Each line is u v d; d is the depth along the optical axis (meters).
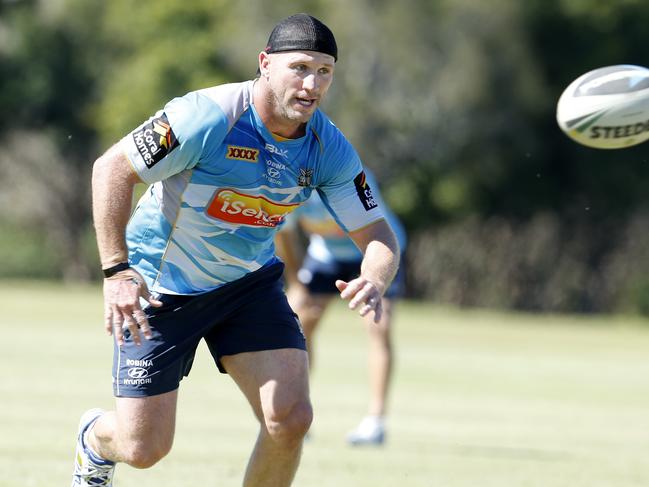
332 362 58.25
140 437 17.98
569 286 125.19
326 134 18.02
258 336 18.23
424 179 138.12
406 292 126.75
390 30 133.62
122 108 147.38
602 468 28.25
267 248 18.94
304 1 138.00
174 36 149.12
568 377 55.91
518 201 138.50
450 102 135.00
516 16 134.25
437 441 32.62
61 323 71.12
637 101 20.23
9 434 28.91
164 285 18.33
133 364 17.98
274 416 17.61
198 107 17.08
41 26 158.62
